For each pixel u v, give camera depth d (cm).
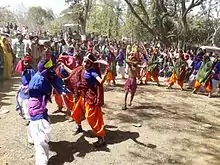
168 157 735
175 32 3319
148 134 852
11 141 744
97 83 723
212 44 3819
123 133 840
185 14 2734
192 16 3950
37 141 622
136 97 1249
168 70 1972
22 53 1633
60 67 841
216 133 923
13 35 2442
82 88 734
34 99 639
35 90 636
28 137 738
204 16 3825
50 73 653
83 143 756
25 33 2781
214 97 1398
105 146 751
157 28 2842
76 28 3906
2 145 724
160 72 2012
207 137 884
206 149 802
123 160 698
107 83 1518
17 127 823
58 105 945
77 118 789
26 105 801
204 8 3266
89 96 722
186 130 917
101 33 5506
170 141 823
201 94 1441
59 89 669
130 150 746
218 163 732
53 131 809
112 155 713
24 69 798
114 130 855
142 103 1160
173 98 1301
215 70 1392
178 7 2933
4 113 923
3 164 649
